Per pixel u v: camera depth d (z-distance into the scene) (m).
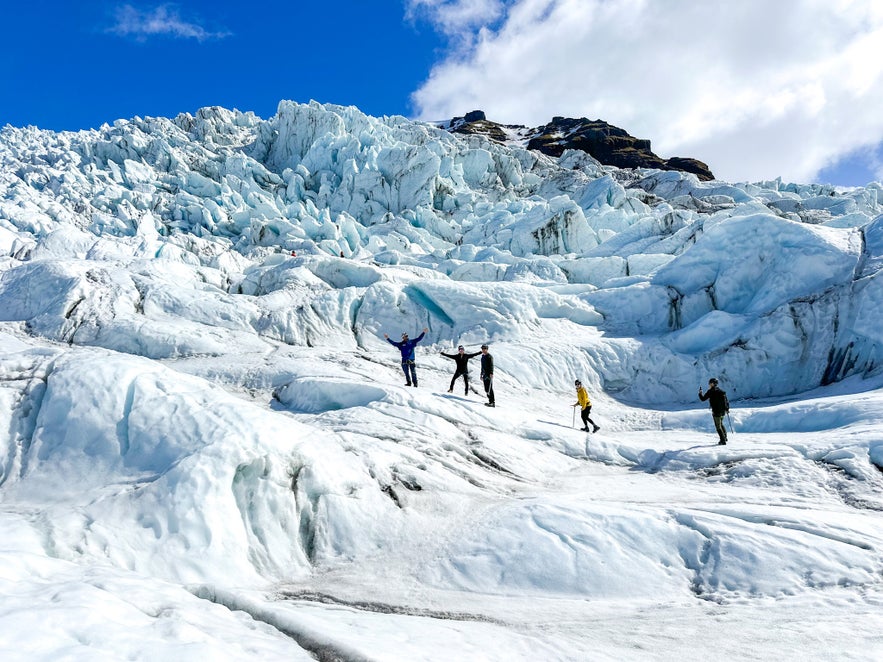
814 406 11.48
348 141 49.97
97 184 42.31
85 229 35.09
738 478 8.64
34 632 2.93
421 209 42.09
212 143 55.56
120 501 6.04
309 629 4.06
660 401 16.16
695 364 16.56
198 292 19.02
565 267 27.48
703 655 4.24
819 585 5.43
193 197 40.44
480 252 32.06
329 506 6.89
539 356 16.81
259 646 3.57
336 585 5.87
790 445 9.41
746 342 16.38
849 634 4.45
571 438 10.99
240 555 5.93
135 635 3.21
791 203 40.91
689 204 44.53
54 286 17.80
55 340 15.90
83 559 5.23
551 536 6.48
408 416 10.53
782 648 4.30
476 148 57.47
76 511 5.85
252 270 26.34
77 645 2.92
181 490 6.11
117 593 4.03
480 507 7.44
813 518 6.51
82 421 7.03
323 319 18.61
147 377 7.72
